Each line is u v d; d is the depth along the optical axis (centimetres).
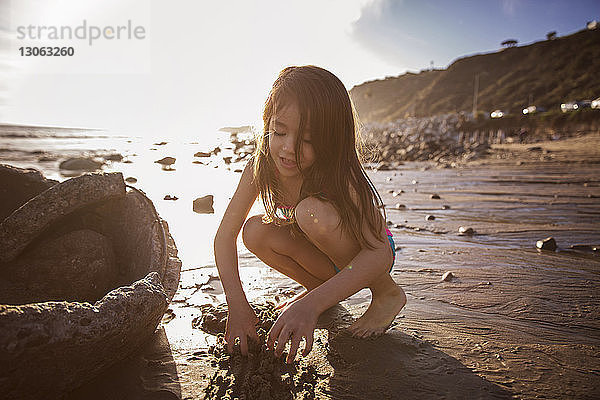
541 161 1299
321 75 135
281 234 173
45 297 157
